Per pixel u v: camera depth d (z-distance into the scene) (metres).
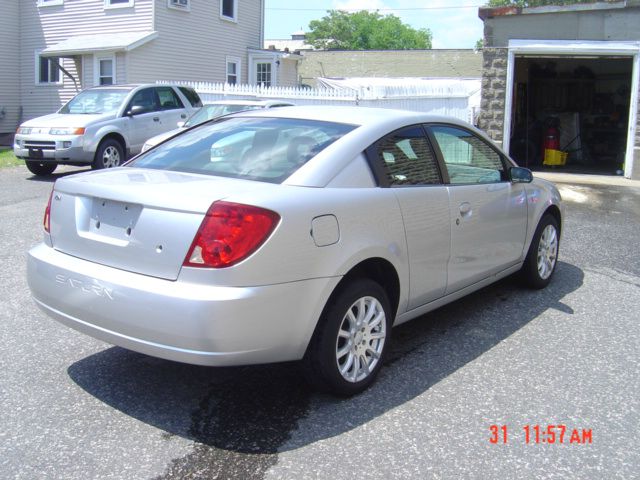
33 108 22.73
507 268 5.15
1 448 3.03
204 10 21.70
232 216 3.02
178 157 4.02
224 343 2.98
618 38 13.73
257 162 3.68
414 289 4.00
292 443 3.12
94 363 4.02
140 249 3.17
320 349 3.39
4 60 22.30
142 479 2.81
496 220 4.80
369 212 3.59
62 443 3.08
